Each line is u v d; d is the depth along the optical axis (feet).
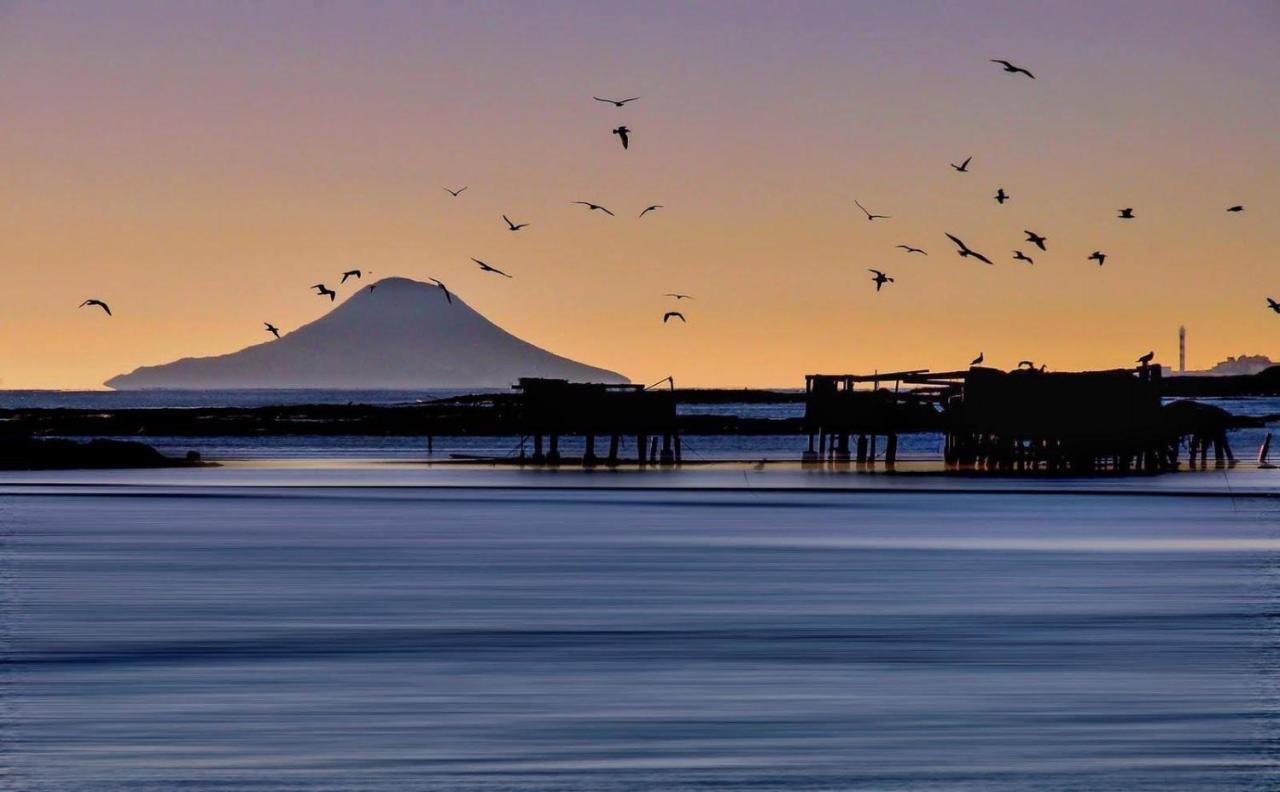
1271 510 313.53
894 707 117.60
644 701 119.75
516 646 144.46
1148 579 195.62
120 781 96.37
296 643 145.79
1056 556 223.30
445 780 96.84
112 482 394.73
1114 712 115.85
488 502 330.75
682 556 222.69
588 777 97.60
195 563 211.61
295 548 232.12
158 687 124.77
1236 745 106.01
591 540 246.47
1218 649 142.72
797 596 179.42
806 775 98.27
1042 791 94.94
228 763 100.68
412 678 128.67
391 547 234.38
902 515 299.58
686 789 95.04
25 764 100.27
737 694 122.42
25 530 260.21
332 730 109.91
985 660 137.18
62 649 142.10
